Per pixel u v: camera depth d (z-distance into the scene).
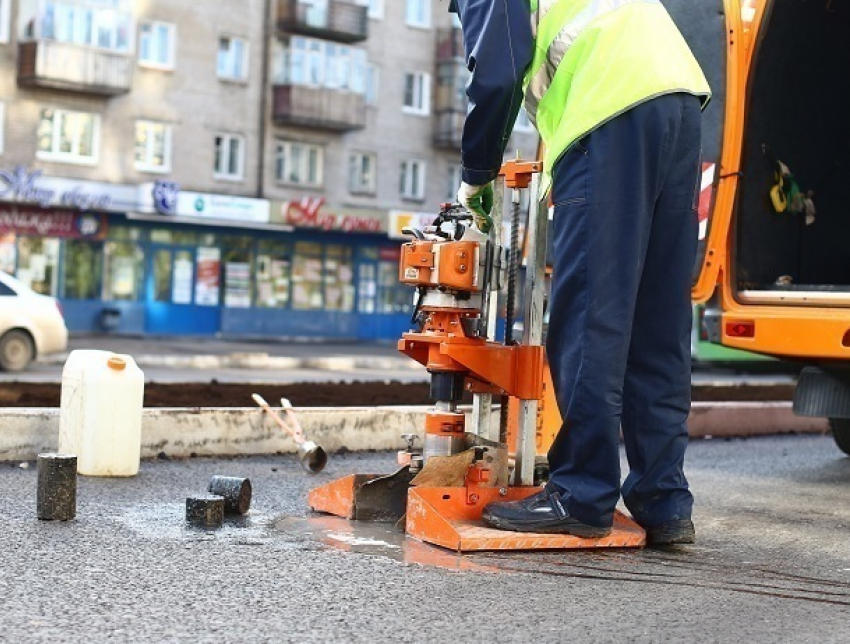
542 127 5.45
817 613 4.42
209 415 8.50
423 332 5.79
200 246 42.31
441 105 46.72
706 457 9.93
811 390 8.48
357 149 45.12
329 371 24.11
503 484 5.72
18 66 37.66
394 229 45.66
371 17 45.12
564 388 5.35
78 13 38.25
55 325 19.11
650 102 5.26
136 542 5.16
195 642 3.64
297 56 43.12
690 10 8.30
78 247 39.47
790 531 6.33
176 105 40.84
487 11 5.30
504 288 5.88
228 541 5.27
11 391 10.80
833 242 9.41
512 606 4.29
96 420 7.16
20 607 3.98
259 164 42.91
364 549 5.20
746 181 8.73
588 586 4.69
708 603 4.49
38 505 5.61
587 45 5.29
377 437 9.41
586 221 5.23
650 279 5.50
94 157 39.22
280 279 44.38
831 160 9.41
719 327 8.42
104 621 3.85
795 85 9.11
